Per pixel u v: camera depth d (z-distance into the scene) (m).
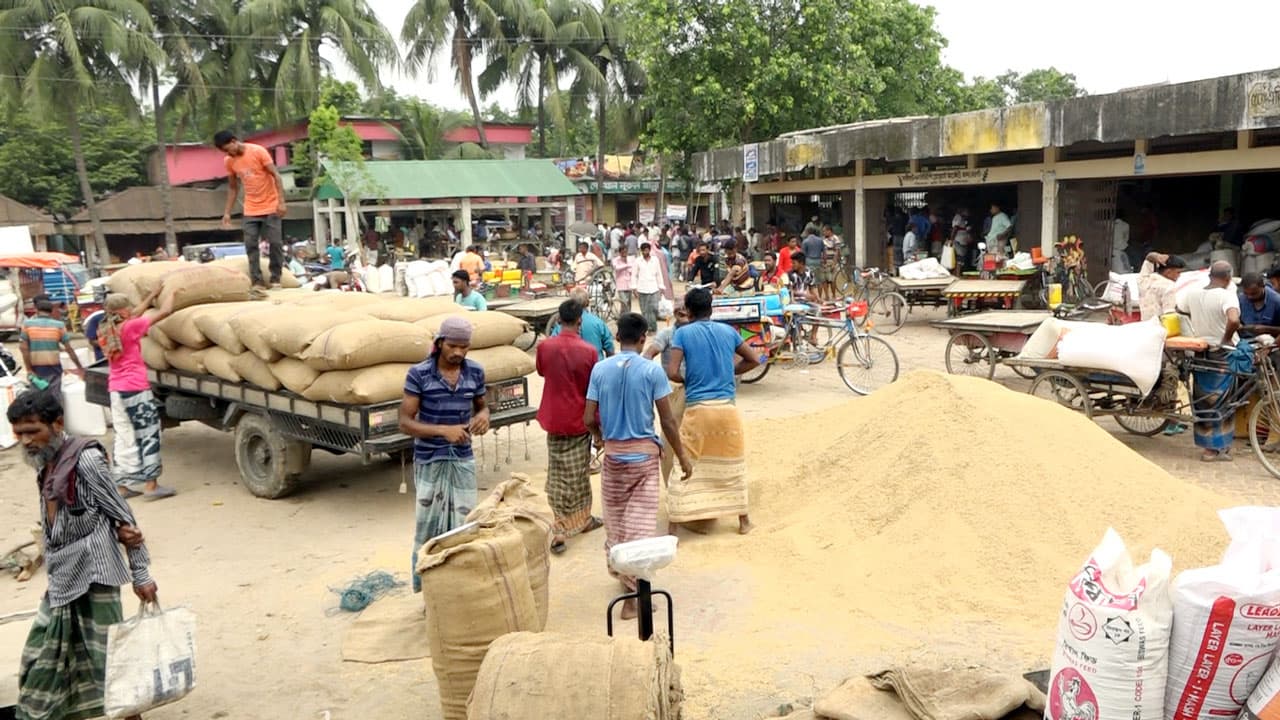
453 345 5.54
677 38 28.94
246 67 36.66
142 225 35.31
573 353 6.75
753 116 28.88
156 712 4.82
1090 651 3.01
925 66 34.03
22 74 32.53
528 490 5.36
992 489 6.25
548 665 3.64
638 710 3.47
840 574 5.98
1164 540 5.77
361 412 7.43
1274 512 3.10
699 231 31.98
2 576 7.11
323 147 30.83
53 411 4.36
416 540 5.83
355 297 9.19
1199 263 17.39
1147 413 8.87
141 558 4.48
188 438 11.28
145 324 8.65
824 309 13.10
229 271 9.57
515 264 25.30
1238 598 2.84
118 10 32.22
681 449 6.02
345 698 4.92
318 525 7.83
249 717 4.76
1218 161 15.83
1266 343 8.26
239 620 5.96
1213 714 2.94
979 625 5.20
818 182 26.20
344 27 36.03
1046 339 9.62
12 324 20.59
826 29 28.28
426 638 5.50
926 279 17.36
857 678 3.98
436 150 40.78
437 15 37.25
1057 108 16.83
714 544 6.70
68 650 4.39
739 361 7.15
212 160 40.38
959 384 7.29
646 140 32.59
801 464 7.58
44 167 39.06
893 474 6.71
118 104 34.31
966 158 21.62
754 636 5.32
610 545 6.01
